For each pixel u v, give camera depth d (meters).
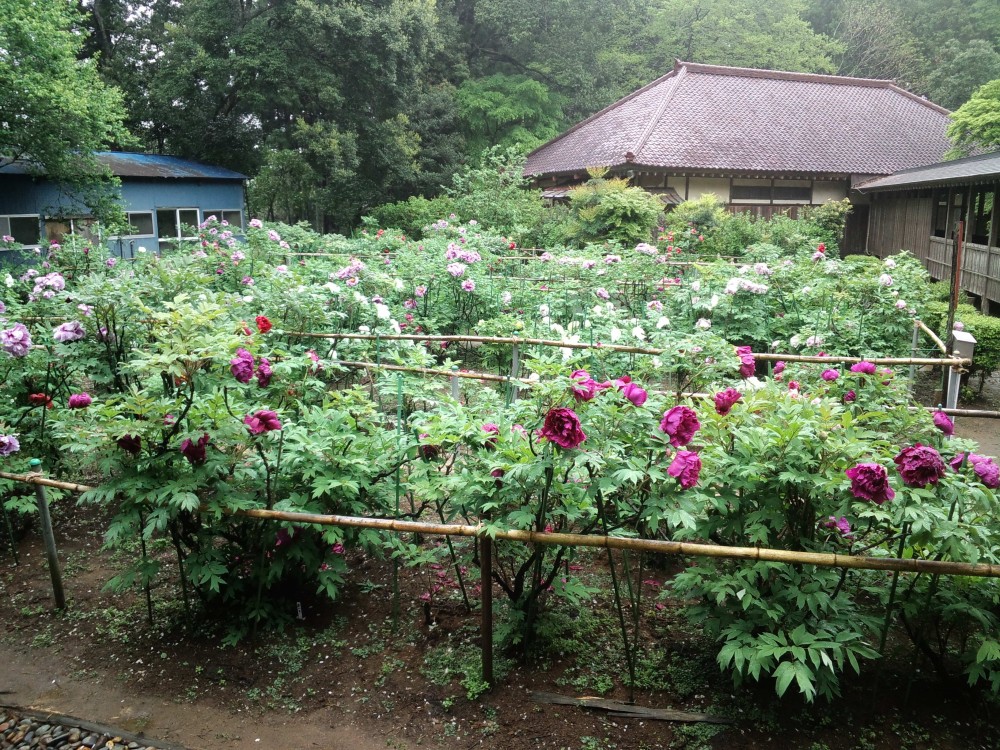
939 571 2.56
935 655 2.96
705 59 35.97
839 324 8.23
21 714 2.98
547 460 2.72
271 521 3.26
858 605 3.18
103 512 4.62
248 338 3.37
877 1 38.50
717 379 4.68
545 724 2.84
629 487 3.06
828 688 2.70
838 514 2.65
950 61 35.19
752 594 2.71
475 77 31.81
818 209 20.05
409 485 3.49
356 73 22.44
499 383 6.18
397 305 8.56
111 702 3.04
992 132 16.70
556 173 22.67
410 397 5.18
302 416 3.71
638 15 37.03
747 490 2.81
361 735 2.84
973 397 8.31
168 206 19.41
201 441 3.05
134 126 23.38
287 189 21.95
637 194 15.91
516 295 9.27
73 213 15.52
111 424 3.05
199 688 3.11
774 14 38.34
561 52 32.59
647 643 3.27
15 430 4.52
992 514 2.84
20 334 3.94
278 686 3.10
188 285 5.57
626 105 25.20
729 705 2.90
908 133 23.95
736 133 22.06
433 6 25.50
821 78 25.97
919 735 2.76
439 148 27.16
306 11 20.89
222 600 3.53
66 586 3.86
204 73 21.09
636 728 2.82
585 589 3.18
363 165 24.03
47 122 13.04
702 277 8.98
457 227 16.08
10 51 12.65
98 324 4.57
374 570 3.90
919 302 8.98
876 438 3.29
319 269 10.12
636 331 6.23
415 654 3.25
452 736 2.81
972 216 13.84
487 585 2.94
